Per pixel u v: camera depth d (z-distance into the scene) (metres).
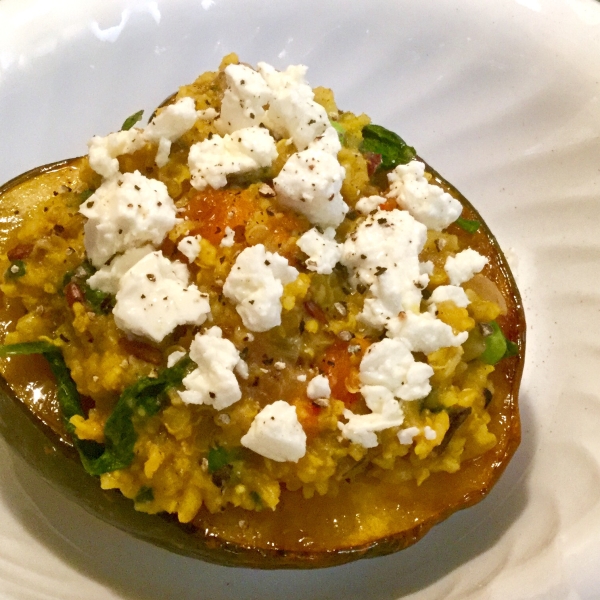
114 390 0.21
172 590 0.24
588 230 0.29
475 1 0.32
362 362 0.21
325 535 0.22
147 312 0.21
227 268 0.21
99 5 0.32
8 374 0.22
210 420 0.21
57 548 0.25
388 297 0.22
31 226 0.23
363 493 0.22
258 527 0.22
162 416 0.21
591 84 0.30
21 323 0.22
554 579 0.21
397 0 0.33
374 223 0.22
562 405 0.27
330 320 0.22
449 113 0.33
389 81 0.33
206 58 0.33
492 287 0.25
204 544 0.21
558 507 0.24
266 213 0.22
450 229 0.26
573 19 0.31
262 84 0.24
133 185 0.21
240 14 0.33
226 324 0.21
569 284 0.29
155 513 0.21
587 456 0.24
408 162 0.26
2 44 0.30
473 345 0.23
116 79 0.32
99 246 0.21
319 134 0.24
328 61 0.33
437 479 0.23
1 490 0.25
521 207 0.31
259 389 0.21
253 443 0.20
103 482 0.21
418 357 0.22
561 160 0.30
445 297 0.22
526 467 0.26
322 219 0.22
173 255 0.22
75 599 0.23
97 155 0.22
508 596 0.21
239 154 0.23
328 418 0.21
